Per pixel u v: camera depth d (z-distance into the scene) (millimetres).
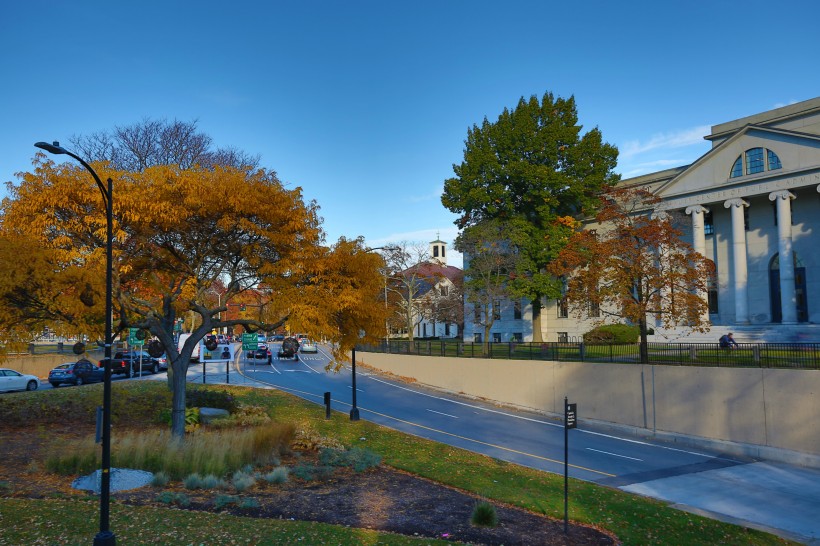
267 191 18516
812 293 42688
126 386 28141
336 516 12469
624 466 21406
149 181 17422
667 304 31312
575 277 33406
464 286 52656
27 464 15031
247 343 42500
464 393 40969
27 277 15148
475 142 53469
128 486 13758
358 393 39594
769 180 43312
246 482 14477
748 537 13430
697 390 26203
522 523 13109
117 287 16734
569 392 32750
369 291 20750
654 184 52906
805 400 22391
